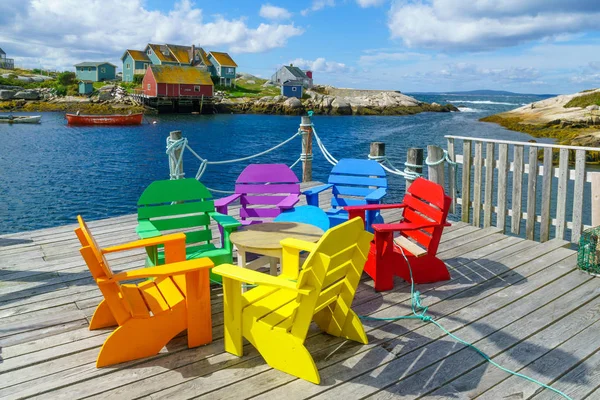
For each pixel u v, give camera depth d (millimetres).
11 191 16922
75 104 56438
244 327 2957
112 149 27703
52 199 16016
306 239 3785
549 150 5383
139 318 2895
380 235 3912
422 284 4199
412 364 2941
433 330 3377
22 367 2867
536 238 10391
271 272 4070
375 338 3260
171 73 56938
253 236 3885
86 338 3227
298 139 34594
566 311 3674
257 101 63375
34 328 3359
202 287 3043
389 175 19766
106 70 75688
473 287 4133
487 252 5031
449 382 2766
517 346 3168
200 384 2705
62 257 4836
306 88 84750
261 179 5152
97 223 6141
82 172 20797
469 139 6043
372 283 4219
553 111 42812
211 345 3141
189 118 51688
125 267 4543
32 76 75500
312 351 3086
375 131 40094
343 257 2908
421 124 47375
